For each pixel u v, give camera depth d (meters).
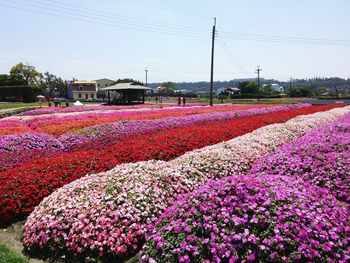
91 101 70.62
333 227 3.46
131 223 4.71
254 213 3.72
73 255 4.50
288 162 5.96
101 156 8.19
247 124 15.11
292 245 3.29
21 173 6.77
